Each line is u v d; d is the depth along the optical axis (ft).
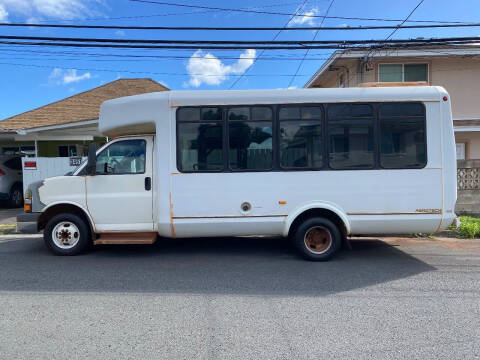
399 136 19.83
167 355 10.65
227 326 12.53
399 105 19.80
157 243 25.11
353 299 15.02
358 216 19.86
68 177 21.01
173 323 12.76
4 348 11.02
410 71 50.14
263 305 14.39
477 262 20.75
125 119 20.45
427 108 19.69
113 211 20.83
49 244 21.57
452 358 10.42
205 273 18.56
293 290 16.10
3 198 41.37
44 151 57.06
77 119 45.47
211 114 19.97
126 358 10.49
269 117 19.94
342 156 19.89
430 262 20.72
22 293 15.67
